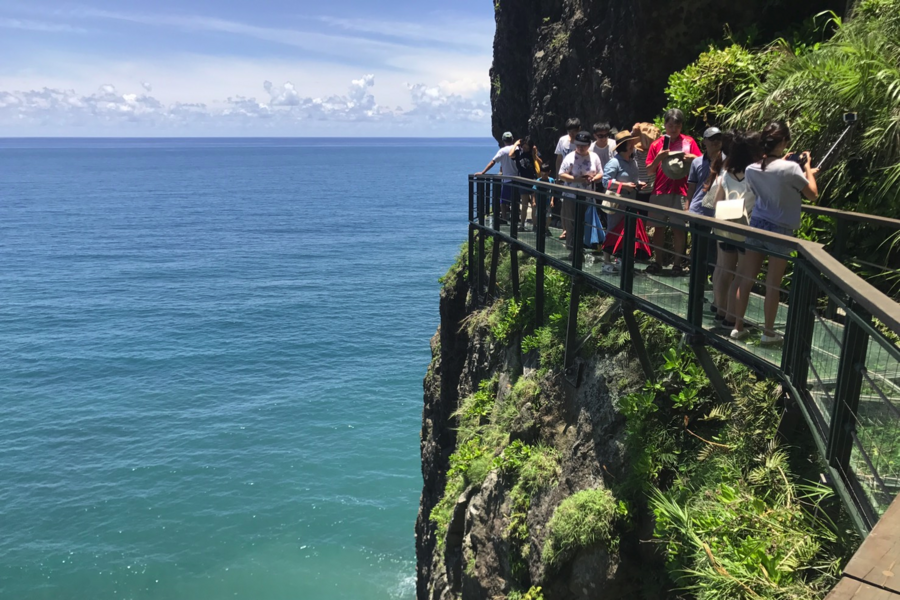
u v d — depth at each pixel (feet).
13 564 80.02
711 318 21.34
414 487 95.66
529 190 33.22
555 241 34.91
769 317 18.12
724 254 20.26
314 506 91.04
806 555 14.33
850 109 24.53
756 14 35.88
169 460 105.60
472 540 31.24
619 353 25.54
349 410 124.16
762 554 14.47
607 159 32.71
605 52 42.39
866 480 12.53
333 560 79.82
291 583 75.92
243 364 152.25
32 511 91.35
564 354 28.68
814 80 26.05
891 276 22.03
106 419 122.83
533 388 31.01
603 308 28.12
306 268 269.03
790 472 16.56
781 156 18.58
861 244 23.73
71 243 340.80
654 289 24.09
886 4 26.48
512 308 36.68
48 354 161.99
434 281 239.30
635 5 37.55
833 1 33.47
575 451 25.43
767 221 18.28
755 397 19.16
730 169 20.35
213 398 132.26
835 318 20.15
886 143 23.06
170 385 139.95
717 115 32.81
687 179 27.89
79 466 104.53
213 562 80.12
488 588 29.17
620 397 24.16
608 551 21.33
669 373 22.72
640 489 21.18
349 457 105.29
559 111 51.93
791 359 16.15
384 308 201.67
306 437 112.98
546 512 25.82
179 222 426.10
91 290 234.17
